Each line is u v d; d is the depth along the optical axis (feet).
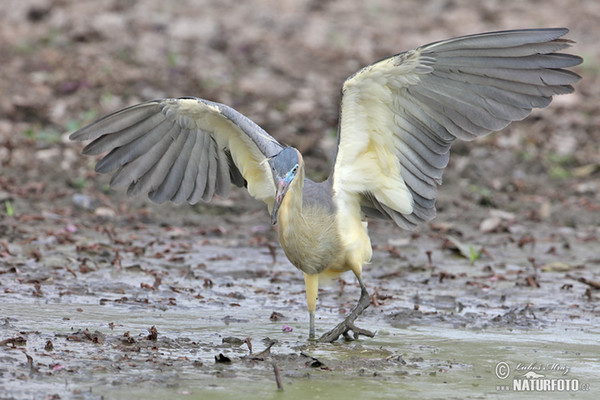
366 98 32.89
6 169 58.59
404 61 31.78
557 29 31.78
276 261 46.78
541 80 32.60
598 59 96.94
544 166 66.90
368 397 26.78
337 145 34.14
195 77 79.87
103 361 29.17
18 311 35.01
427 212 34.99
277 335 33.96
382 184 34.37
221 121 35.45
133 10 99.50
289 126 70.23
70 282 40.16
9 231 47.80
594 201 60.95
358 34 101.60
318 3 114.42
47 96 71.67
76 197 54.49
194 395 26.25
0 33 86.63
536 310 38.73
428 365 30.55
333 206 33.73
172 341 32.07
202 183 37.70
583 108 81.05
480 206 59.26
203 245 49.21
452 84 32.94
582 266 46.78
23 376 27.12
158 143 36.96
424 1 118.21
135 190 37.63
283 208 33.12
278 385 27.17
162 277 42.14
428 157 34.04
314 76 85.10
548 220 57.00
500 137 71.97
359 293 41.37
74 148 63.46
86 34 88.63
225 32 95.71
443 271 45.60
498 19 110.52
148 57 84.28
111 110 69.97
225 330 34.24
